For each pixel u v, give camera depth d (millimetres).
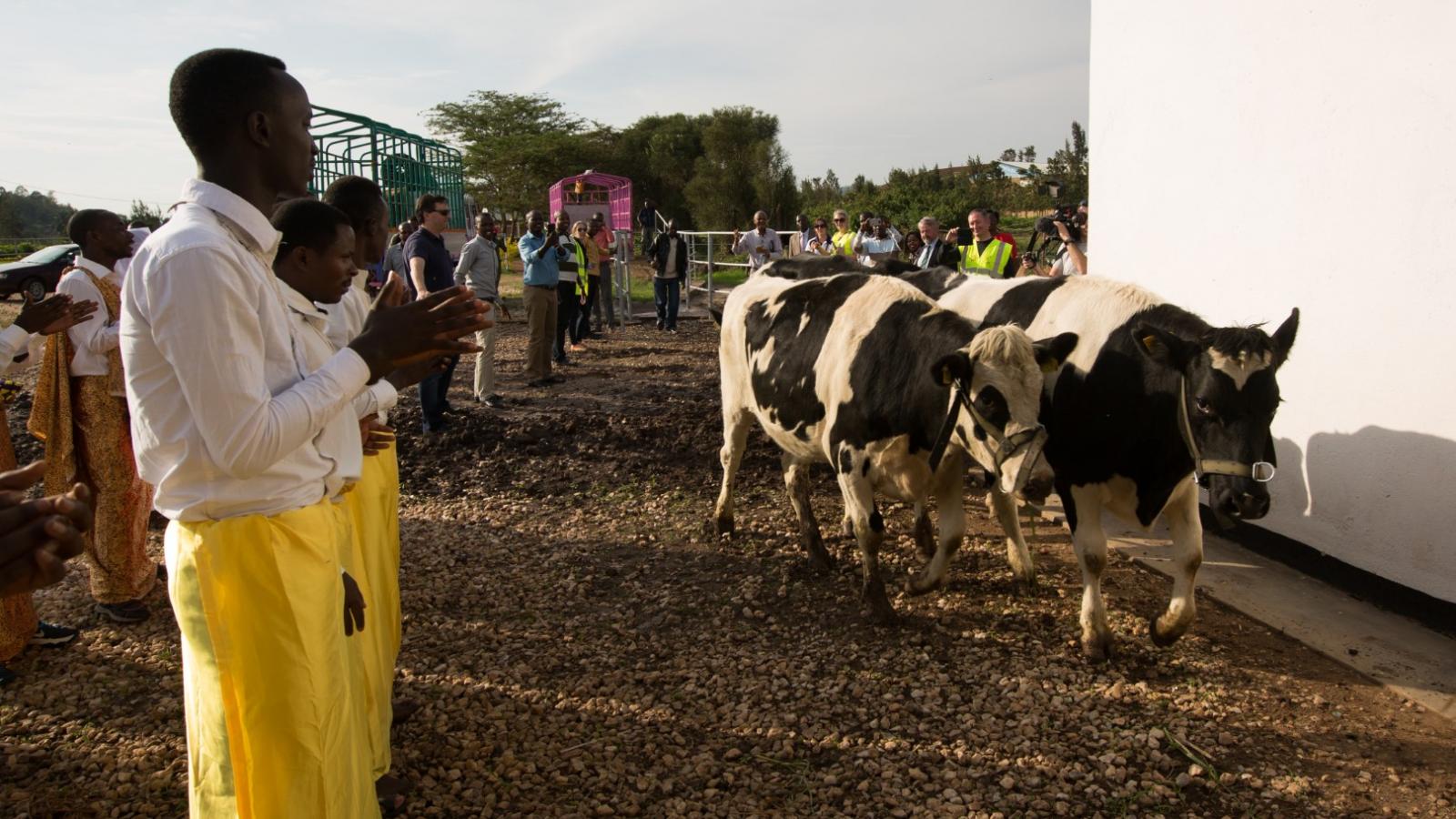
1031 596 4797
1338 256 4781
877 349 4250
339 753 2174
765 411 5016
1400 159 4406
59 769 3281
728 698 3781
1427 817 3043
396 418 8383
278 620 2033
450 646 4227
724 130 52219
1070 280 4719
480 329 2119
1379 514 4660
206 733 2104
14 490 1298
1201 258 5703
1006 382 3668
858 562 5277
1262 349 3623
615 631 4410
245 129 2021
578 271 12875
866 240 12781
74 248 22219
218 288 1787
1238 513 3645
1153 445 4027
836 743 3457
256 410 1828
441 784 3186
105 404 4270
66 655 4117
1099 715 3637
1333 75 4711
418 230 7848
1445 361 4277
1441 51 4172
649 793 3166
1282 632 4395
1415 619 4523
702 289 20953
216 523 1992
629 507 6297
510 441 7734
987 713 3643
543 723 3584
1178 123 5820
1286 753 3406
